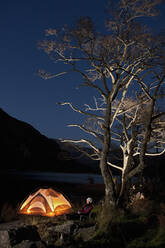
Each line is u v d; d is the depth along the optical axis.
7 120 95.06
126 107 14.23
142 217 9.34
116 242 7.32
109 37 11.45
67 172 86.25
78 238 7.93
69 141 12.77
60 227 8.78
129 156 11.63
